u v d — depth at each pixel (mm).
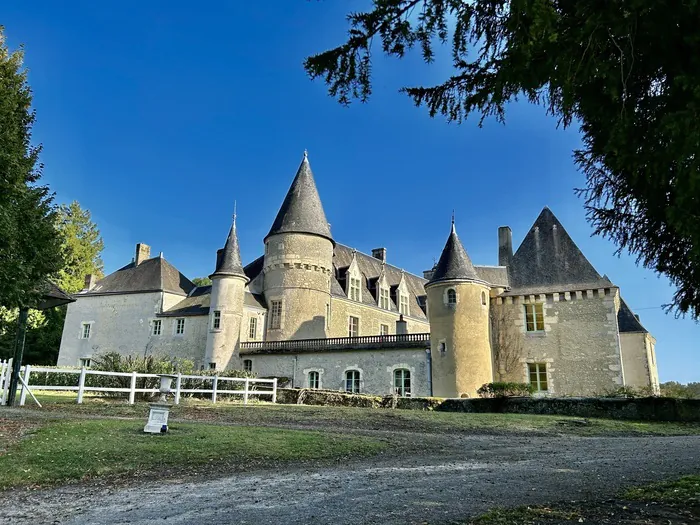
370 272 45375
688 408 15070
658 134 3475
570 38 3564
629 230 5574
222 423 12508
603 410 16156
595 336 24281
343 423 13719
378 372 27953
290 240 36594
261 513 4844
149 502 5520
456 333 25844
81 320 40406
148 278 39656
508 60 3992
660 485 5395
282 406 17797
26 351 43406
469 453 9133
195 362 34812
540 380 24953
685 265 5012
